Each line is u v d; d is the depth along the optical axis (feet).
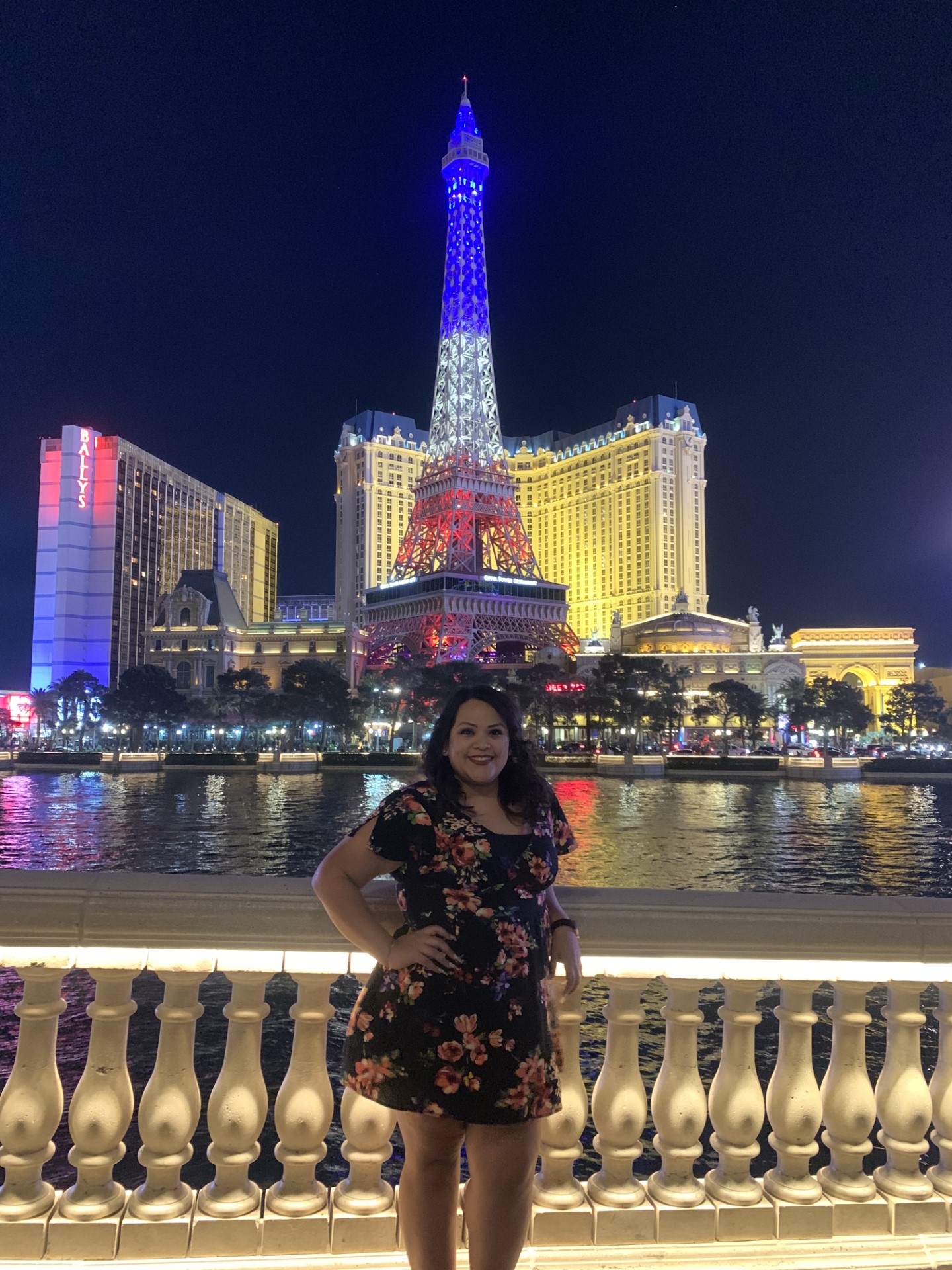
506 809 18.70
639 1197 22.25
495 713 18.69
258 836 230.89
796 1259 21.72
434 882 17.49
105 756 535.60
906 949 22.15
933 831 248.11
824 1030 84.99
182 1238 20.85
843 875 178.29
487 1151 17.13
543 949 17.85
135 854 199.82
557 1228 21.71
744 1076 22.53
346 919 17.62
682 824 263.90
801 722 606.55
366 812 294.05
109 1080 21.31
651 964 22.04
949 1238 22.30
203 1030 83.82
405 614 642.22
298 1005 21.98
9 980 92.63
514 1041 16.92
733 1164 22.56
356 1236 21.12
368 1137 21.77
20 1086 21.03
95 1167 21.09
